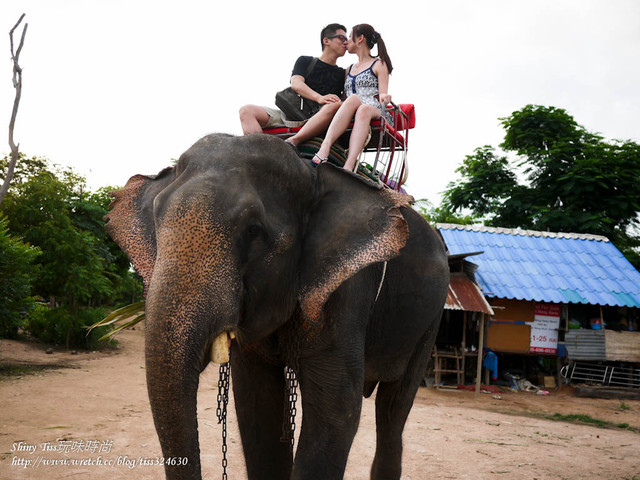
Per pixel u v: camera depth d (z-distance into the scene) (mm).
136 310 3002
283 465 3043
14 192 16719
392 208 2455
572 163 19266
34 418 6430
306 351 2605
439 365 12508
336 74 3908
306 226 2467
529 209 19391
